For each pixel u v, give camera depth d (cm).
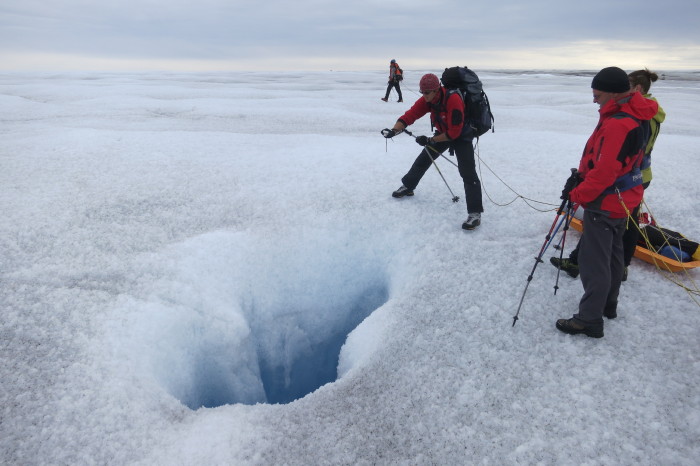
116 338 283
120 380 255
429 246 401
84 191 527
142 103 1400
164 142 763
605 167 231
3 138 809
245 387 332
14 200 497
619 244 268
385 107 1385
